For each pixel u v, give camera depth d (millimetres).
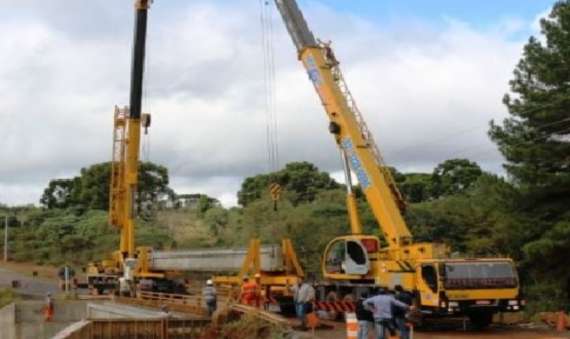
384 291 22797
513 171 33969
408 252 27906
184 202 116750
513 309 26672
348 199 30812
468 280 26219
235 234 79812
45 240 108625
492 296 26391
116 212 50062
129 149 49281
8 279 82938
